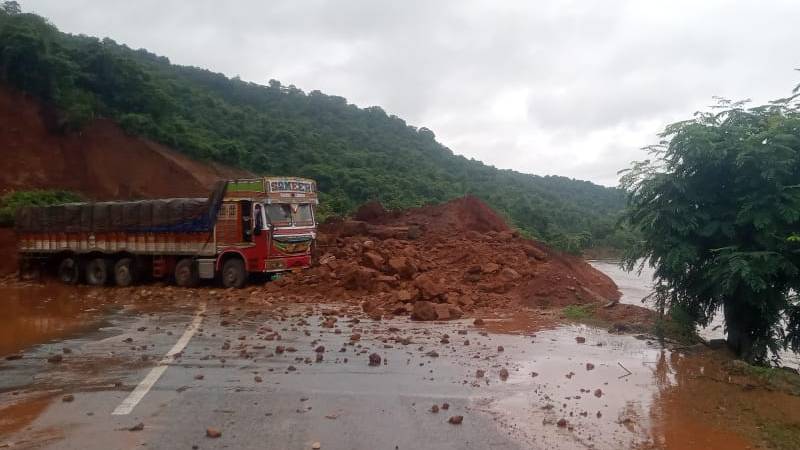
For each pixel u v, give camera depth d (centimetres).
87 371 746
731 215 984
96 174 4125
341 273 1556
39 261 2075
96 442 501
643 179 1045
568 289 1347
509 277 1459
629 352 877
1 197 3209
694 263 1021
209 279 1708
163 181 4369
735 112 1016
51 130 4088
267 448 490
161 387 673
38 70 4081
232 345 903
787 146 927
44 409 592
